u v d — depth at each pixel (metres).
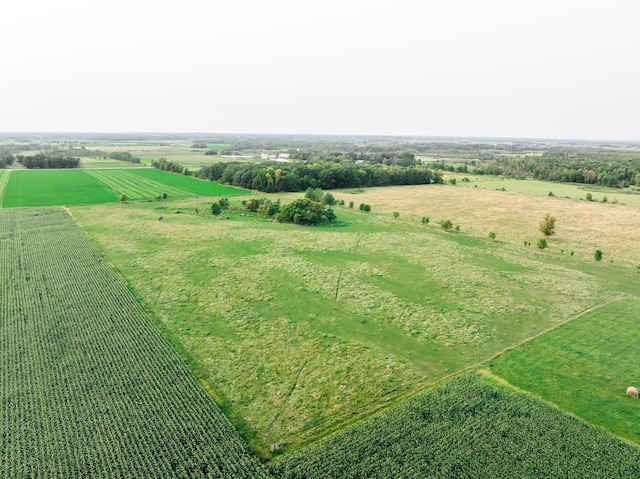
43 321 39.91
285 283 51.25
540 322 41.66
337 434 26.09
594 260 62.59
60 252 60.75
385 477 22.81
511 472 23.17
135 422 26.89
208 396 29.66
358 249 66.44
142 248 64.56
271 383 31.47
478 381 31.53
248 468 23.45
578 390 30.62
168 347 35.72
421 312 43.59
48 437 25.50
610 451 24.67
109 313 41.81
